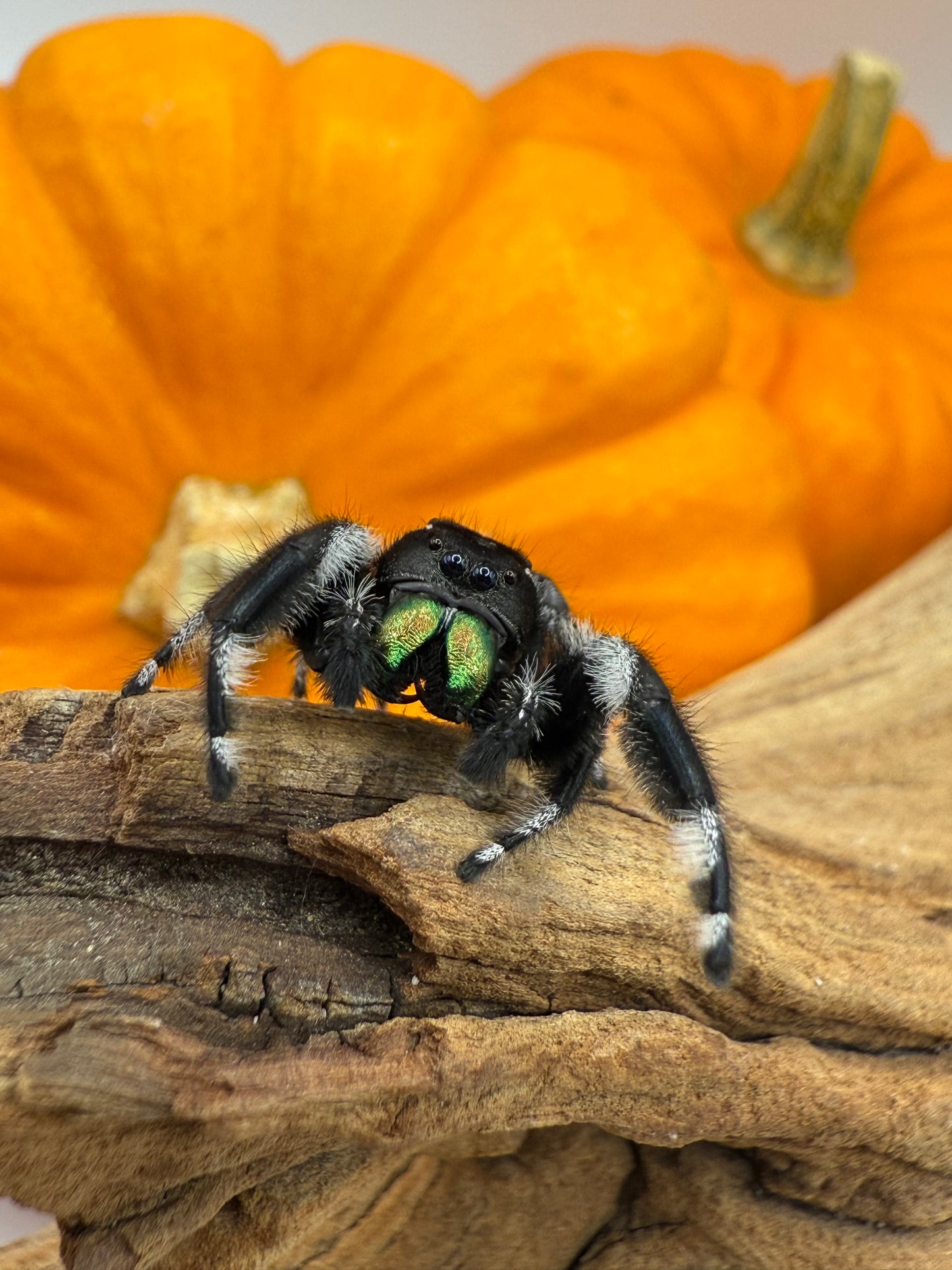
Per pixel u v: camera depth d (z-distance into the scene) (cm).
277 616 6
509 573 6
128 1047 5
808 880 7
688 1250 7
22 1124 5
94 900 6
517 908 6
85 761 6
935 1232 6
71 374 7
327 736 6
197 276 7
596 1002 6
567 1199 7
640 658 6
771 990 6
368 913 6
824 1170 6
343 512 7
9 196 7
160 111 7
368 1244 7
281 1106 6
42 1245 7
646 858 6
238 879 6
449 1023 6
